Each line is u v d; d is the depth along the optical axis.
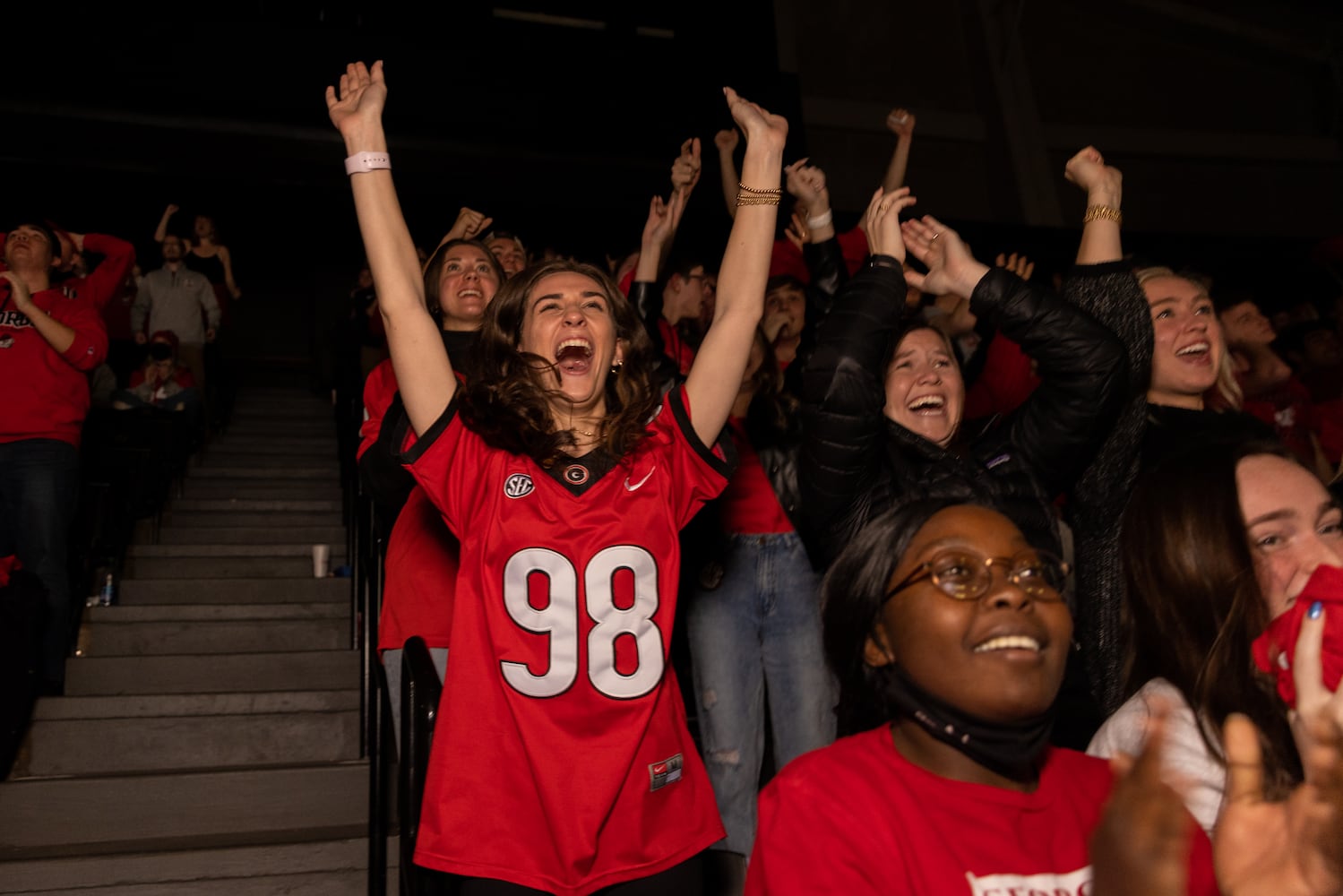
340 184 9.95
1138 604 1.74
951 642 1.31
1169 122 12.29
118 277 4.97
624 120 10.37
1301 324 5.90
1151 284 2.68
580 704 1.84
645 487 2.00
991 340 4.25
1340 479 2.65
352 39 10.00
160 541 5.93
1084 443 2.30
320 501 6.56
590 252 10.48
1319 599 1.34
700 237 10.08
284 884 3.11
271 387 11.03
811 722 2.83
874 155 11.71
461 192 9.96
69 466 4.19
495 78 10.20
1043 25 12.30
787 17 11.66
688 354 3.52
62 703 3.83
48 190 10.17
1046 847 1.29
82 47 9.41
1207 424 2.49
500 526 1.93
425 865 1.78
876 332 2.27
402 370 1.99
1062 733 2.24
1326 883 1.07
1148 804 0.99
